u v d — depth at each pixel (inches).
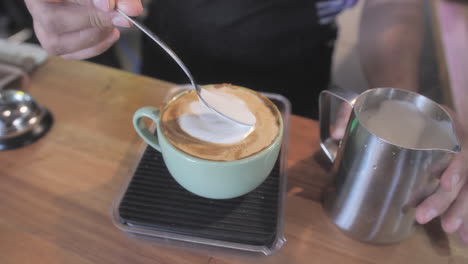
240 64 36.7
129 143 21.2
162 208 16.8
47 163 19.7
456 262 15.9
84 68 27.4
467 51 33.3
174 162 14.9
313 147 21.5
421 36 34.1
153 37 15.8
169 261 15.6
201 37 35.4
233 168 14.1
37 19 18.5
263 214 16.8
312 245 16.4
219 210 16.8
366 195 15.1
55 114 23.0
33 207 17.4
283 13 34.3
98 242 16.1
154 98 24.9
